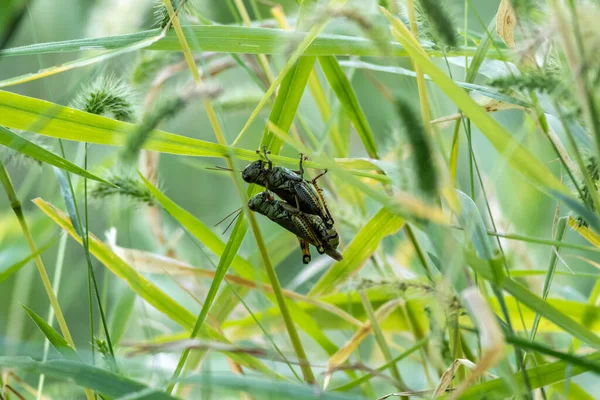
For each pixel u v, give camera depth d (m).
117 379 0.51
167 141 0.53
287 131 0.55
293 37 0.50
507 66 0.54
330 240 0.57
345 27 0.54
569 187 0.54
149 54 0.58
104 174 0.57
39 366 0.50
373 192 0.50
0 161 0.54
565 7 0.50
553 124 0.55
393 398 0.58
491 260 0.51
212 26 0.54
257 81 0.58
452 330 0.54
